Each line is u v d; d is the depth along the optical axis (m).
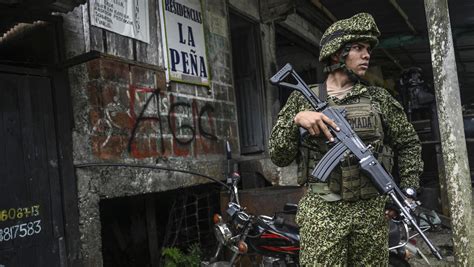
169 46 5.07
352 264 2.44
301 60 10.75
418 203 2.47
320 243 2.33
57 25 3.71
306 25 9.43
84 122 3.87
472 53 11.57
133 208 5.19
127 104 4.36
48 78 3.58
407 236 3.66
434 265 4.75
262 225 3.66
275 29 8.27
